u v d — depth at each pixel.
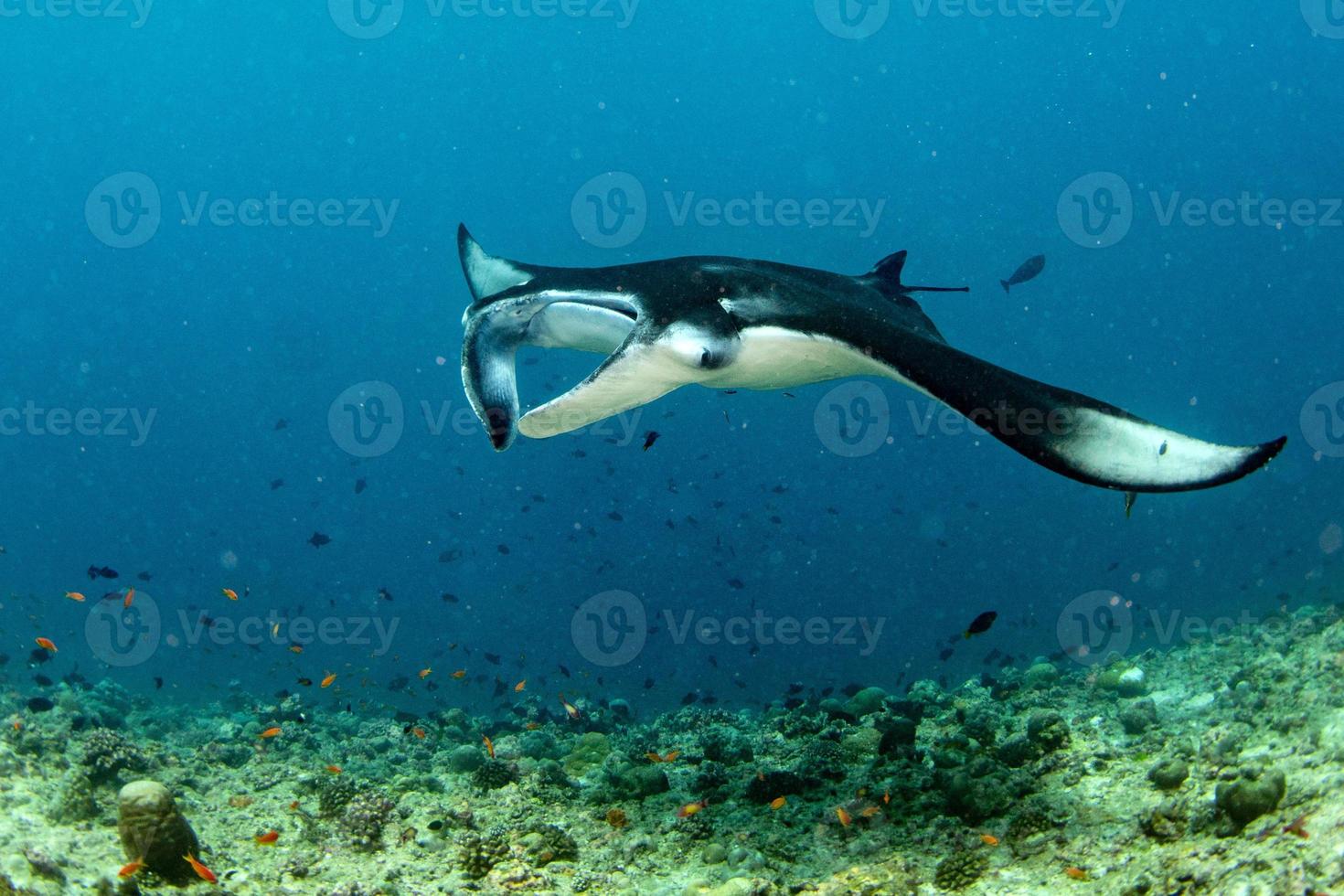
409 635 24.39
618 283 4.45
